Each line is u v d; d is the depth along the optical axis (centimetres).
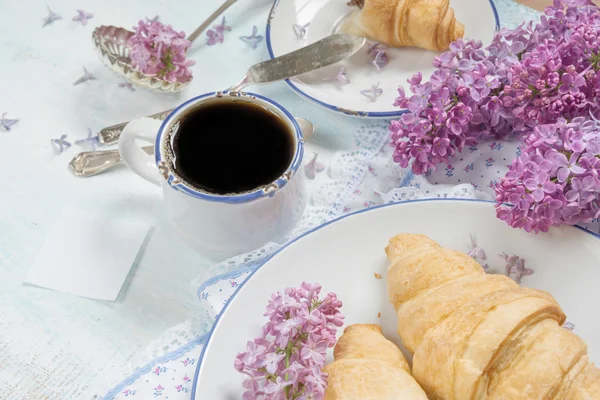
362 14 62
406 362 45
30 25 66
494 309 42
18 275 52
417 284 45
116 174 56
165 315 50
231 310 46
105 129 58
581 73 49
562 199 46
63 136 58
